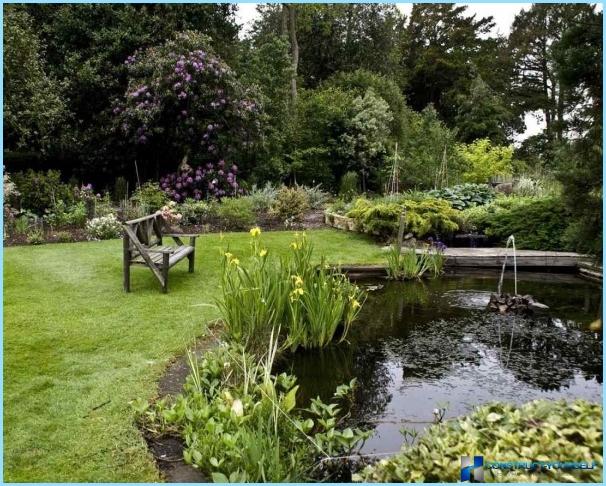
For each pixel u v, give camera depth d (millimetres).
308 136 15664
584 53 5727
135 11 12852
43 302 4848
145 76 12008
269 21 21531
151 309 4754
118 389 3160
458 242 9000
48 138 11867
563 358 4180
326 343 4371
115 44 12250
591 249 6152
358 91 17797
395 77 24266
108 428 2713
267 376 3066
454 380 3748
